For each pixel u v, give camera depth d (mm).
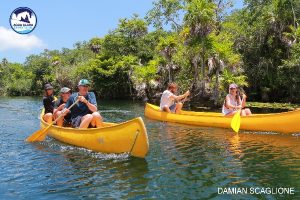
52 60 53344
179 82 24062
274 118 9391
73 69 44688
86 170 5898
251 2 24312
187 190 4875
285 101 22625
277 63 22391
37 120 13961
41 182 5301
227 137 8945
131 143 6586
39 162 6477
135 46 38562
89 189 4965
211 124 10945
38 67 56812
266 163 6188
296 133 9086
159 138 8977
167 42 25375
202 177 5449
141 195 4707
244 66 23078
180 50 24375
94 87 38969
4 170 5965
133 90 35969
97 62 38219
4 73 65375
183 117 11969
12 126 11812
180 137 9094
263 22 22578
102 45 40219
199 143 8180
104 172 5766
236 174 5578
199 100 22703
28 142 8422
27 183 5262
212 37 21000
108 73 36250
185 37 21891
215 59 20453
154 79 28828
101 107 22203
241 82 19984
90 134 7258
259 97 24047
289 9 21844
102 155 6938
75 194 4777
